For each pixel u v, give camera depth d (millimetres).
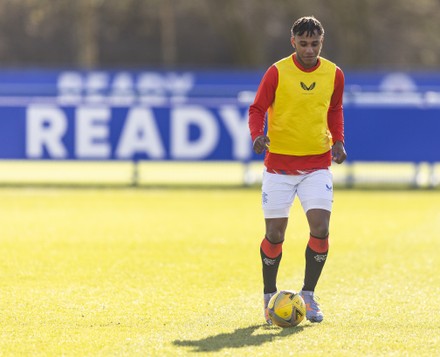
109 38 143375
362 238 34781
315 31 19422
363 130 53031
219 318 20828
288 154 19938
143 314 21297
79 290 24375
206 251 31375
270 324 20031
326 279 26344
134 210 43000
